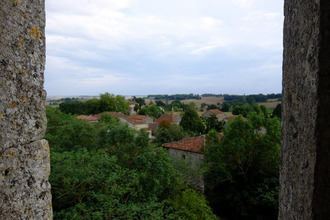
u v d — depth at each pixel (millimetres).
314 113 1008
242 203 13570
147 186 7430
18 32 1844
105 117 31141
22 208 1801
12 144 1762
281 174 1404
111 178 5637
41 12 2070
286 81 1349
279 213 1416
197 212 8273
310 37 1057
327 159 982
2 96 1707
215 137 14883
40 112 2018
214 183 14609
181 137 26234
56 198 5398
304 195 1076
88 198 5422
